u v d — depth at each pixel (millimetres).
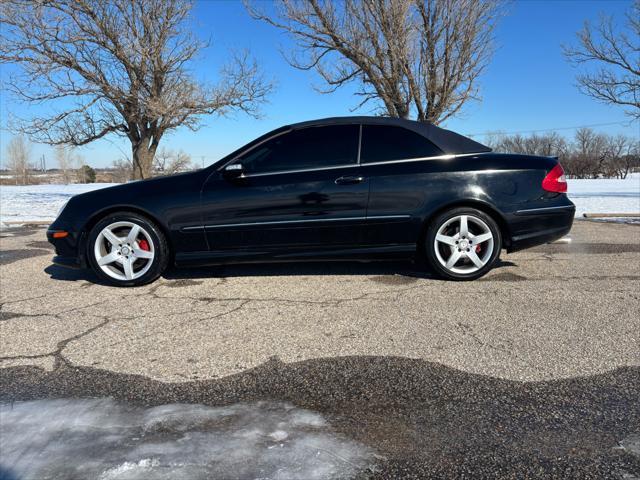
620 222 8445
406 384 2262
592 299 3590
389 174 3982
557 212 4062
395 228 4020
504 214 3996
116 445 1760
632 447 1749
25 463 1650
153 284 4188
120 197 4043
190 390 2217
